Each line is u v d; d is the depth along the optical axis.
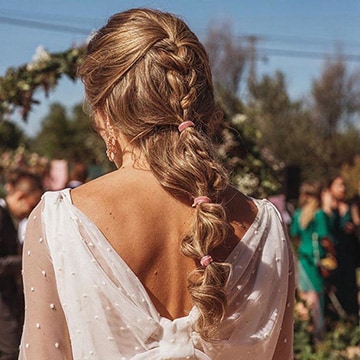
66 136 29.11
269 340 1.57
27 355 1.50
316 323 6.34
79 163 7.60
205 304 1.44
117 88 1.56
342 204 8.13
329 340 5.73
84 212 1.49
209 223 1.47
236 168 5.97
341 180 8.14
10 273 4.14
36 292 1.50
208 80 1.63
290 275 1.67
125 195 1.51
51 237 1.49
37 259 1.51
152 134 1.54
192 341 1.47
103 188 1.53
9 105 5.95
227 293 1.51
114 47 1.57
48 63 5.86
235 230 1.57
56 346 1.48
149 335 1.45
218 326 1.50
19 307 4.20
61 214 1.50
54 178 9.87
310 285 7.75
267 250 1.59
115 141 1.61
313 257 7.77
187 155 1.51
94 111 1.65
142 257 1.47
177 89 1.54
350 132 31.61
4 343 4.12
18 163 12.37
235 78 33.75
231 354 1.52
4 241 4.22
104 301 1.45
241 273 1.54
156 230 1.49
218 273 1.46
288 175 8.68
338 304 7.82
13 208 5.04
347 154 30.41
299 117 32.12
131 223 1.49
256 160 6.03
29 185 5.05
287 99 32.31
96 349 1.45
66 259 1.47
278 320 1.59
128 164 1.57
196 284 1.47
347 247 8.04
